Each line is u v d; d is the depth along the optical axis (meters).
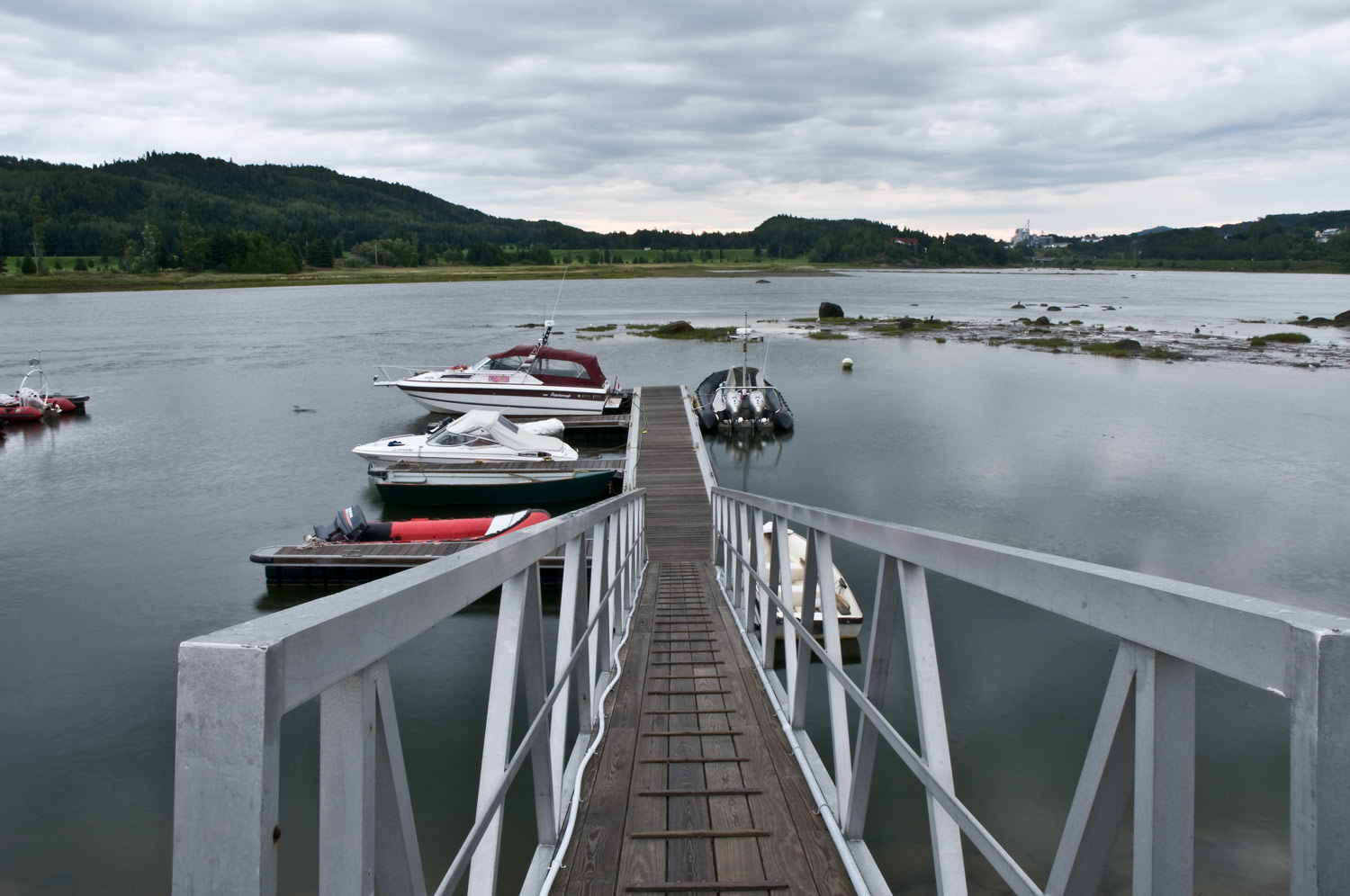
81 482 17.42
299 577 11.60
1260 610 0.82
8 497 16.34
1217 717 7.75
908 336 45.56
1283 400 26.02
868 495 16.39
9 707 8.35
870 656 2.26
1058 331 47.66
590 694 3.64
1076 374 31.73
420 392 23.66
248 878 0.77
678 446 20.27
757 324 52.56
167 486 17.19
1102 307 70.31
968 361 35.72
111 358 35.94
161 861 6.11
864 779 2.51
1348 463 18.42
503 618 1.91
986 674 8.71
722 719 4.13
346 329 49.44
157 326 51.94
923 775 1.68
